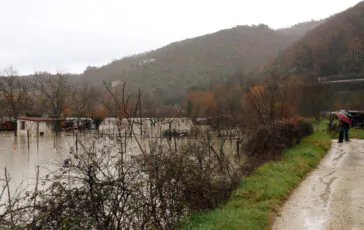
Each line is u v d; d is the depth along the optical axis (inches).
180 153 246.8
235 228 193.2
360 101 1359.5
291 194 279.0
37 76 2311.8
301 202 253.1
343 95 1465.3
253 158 443.5
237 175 319.9
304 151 465.1
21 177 507.5
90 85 2183.8
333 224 202.1
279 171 356.2
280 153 465.4
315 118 937.5
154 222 204.5
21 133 1702.8
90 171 186.1
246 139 576.1
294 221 212.2
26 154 888.9
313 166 400.2
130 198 196.5
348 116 632.4
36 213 181.0
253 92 594.2
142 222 196.2
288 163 391.9
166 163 226.8
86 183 188.7
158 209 209.0
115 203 188.5
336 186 295.6
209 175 264.5
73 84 2380.7
